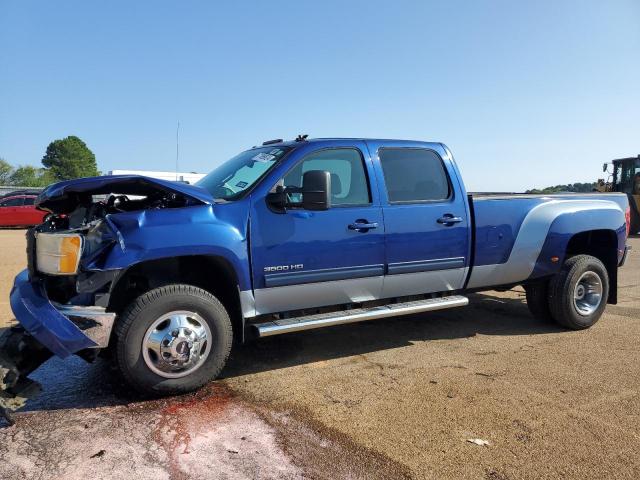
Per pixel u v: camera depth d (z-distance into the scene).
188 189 4.07
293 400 3.93
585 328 6.07
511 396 4.03
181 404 3.83
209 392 4.07
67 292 3.84
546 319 6.20
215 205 4.12
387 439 3.32
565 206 5.96
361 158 4.84
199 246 3.91
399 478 2.88
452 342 5.51
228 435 3.35
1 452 3.11
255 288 4.24
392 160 5.03
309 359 4.91
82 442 3.23
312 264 4.45
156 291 3.81
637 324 6.34
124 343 3.70
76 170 100.12
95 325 3.57
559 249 5.87
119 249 3.67
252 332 4.25
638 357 5.02
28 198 22.64
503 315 6.75
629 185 19.75
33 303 3.59
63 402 3.86
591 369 4.67
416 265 4.99
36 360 3.74
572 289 5.87
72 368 4.64
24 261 11.20
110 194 4.42
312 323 4.39
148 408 3.76
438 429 3.46
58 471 2.89
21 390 3.50
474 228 5.34
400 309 4.87
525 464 3.04
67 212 4.37
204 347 3.98
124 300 4.08
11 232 20.38
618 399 3.99
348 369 4.63
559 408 3.82
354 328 6.04
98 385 4.21
